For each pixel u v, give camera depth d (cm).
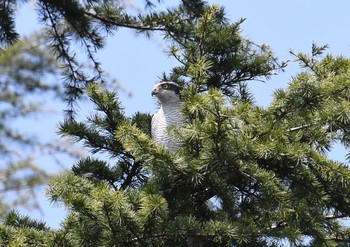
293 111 2598
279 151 2512
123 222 2447
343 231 2698
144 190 2516
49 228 2739
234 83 3297
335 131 2653
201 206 2725
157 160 2509
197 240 2656
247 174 2542
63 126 2914
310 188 2620
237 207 2722
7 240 2558
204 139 2495
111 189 2469
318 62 2830
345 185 2608
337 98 2567
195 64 2612
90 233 2509
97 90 2881
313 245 2636
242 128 2489
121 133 2509
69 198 2442
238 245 2636
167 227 2473
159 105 3359
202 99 2433
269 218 2552
